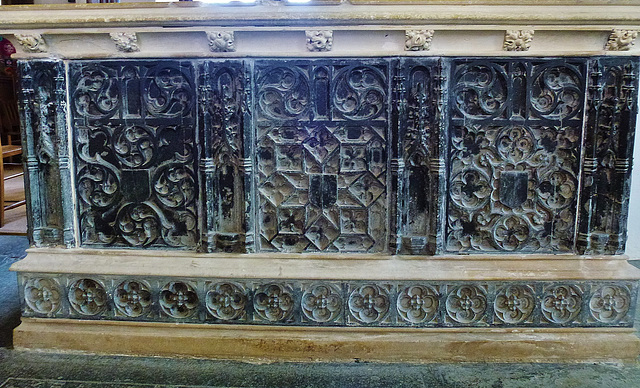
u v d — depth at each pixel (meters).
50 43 1.91
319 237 2.02
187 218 2.03
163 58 1.92
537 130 1.92
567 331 1.97
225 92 1.92
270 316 2.00
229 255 2.01
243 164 1.95
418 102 1.89
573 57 1.86
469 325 1.97
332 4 1.78
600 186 1.94
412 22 1.77
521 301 1.96
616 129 1.89
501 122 1.91
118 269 1.99
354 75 1.91
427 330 1.98
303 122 1.94
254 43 1.88
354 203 1.99
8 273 3.00
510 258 1.97
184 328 2.01
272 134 1.97
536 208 1.97
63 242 2.04
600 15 1.75
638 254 3.21
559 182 1.96
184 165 1.99
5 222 4.16
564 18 1.75
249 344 1.98
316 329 1.99
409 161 1.93
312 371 1.90
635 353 1.96
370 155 1.95
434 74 1.86
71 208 2.04
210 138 1.96
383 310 1.98
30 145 1.98
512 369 1.90
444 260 1.97
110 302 2.02
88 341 2.02
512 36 1.80
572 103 1.90
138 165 2.01
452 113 1.91
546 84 1.89
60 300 2.03
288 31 1.83
